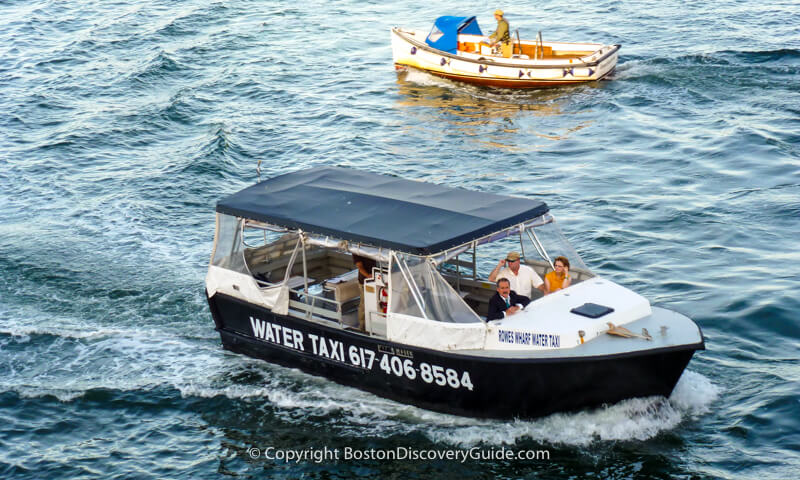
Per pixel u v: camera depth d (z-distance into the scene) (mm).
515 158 50031
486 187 46094
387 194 28625
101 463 25266
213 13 84688
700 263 36625
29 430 26828
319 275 31953
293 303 28250
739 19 75312
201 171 48406
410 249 24766
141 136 55094
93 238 40094
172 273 36562
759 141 49844
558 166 48688
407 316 25469
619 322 24969
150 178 47688
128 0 91875
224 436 26094
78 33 80125
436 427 25562
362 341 26469
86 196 45500
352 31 77938
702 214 41469
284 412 26859
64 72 68688
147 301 34281
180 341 31406
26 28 82188
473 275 27969
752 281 34500
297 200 28703
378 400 27062
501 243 35469
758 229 39562
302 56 71062
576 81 61531
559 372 23828
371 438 25359
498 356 24203
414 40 65562
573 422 25016
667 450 24219
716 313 32094
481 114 57844
